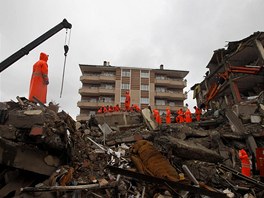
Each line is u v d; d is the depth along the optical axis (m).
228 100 24.33
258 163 9.71
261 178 9.41
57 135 6.01
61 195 5.46
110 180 7.02
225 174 9.00
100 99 47.41
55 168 5.96
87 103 46.06
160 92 48.81
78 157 7.58
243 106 16.05
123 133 13.12
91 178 6.74
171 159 8.98
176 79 52.00
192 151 9.22
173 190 6.62
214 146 12.39
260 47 20.70
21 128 5.65
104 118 19.73
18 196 4.93
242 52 22.70
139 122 19.31
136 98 47.50
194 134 12.95
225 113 15.27
